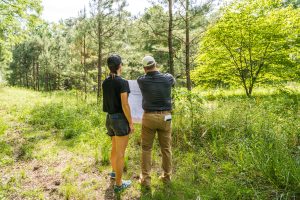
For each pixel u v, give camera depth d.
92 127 8.26
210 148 5.96
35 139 7.51
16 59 53.88
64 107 11.39
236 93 16.05
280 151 4.63
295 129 5.88
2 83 31.72
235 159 5.05
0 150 6.44
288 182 4.08
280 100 8.83
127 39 16.89
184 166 5.34
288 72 13.61
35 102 14.23
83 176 5.16
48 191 4.60
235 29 13.16
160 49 14.23
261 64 13.82
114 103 4.34
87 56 20.83
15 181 4.93
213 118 7.09
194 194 4.28
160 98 4.50
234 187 4.20
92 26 16.41
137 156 6.04
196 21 12.27
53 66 40.38
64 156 6.18
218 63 14.77
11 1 15.34
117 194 4.43
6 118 10.08
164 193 4.44
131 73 24.77
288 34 12.95
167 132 4.67
